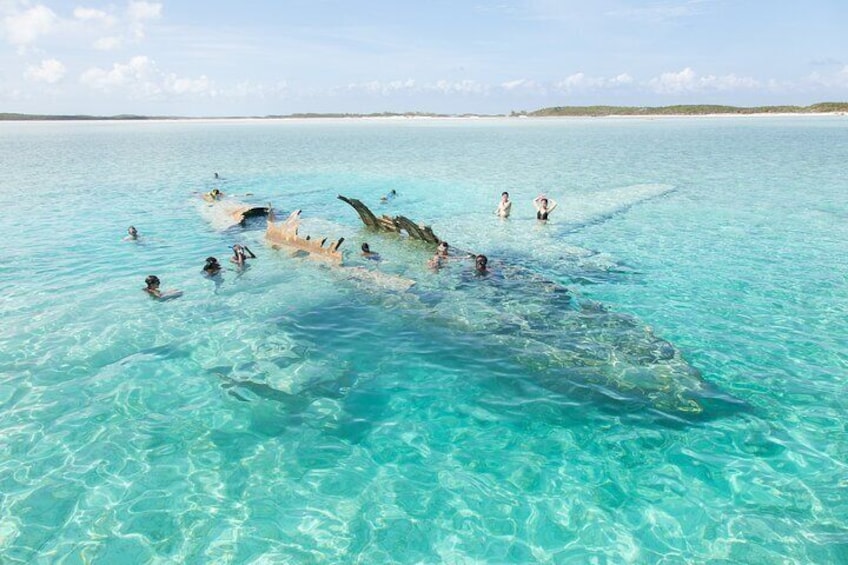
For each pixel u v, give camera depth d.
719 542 5.39
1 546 5.41
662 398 7.97
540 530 5.61
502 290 12.32
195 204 23.67
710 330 10.30
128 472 6.52
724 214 20.86
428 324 10.54
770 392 8.13
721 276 13.48
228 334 10.25
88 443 7.07
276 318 10.97
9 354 9.45
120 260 15.26
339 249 16.28
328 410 7.80
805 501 5.93
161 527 5.68
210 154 48.69
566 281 13.23
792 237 17.16
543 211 20.33
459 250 15.58
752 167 34.22
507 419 7.55
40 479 6.40
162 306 11.65
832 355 9.26
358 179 32.12
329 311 11.30
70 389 8.35
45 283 13.19
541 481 6.35
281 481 6.38
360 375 8.73
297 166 38.81
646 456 6.75
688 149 47.78
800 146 47.28
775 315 10.99
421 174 34.12
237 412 7.75
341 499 6.08
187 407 7.87
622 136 68.12
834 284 12.75
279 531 5.62
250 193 26.81
